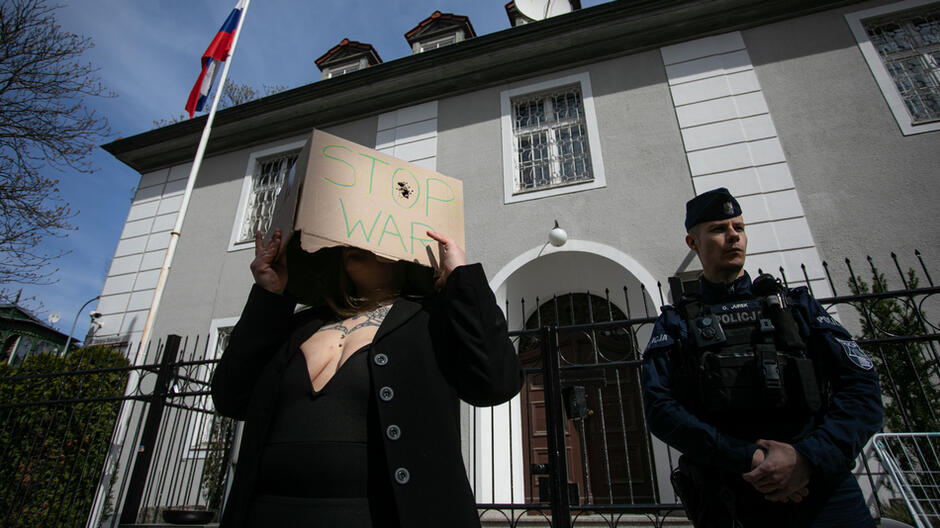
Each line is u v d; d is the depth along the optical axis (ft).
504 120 25.23
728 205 5.98
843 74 20.84
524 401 21.49
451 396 4.02
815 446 4.18
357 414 3.64
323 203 4.57
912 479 9.17
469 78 26.91
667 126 22.16
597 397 20.30
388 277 4.91
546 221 21.83
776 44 22.50
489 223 22.71
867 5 22.02
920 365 12.76
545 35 25.05
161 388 14.25
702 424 4.72
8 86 25.96
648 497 18.17
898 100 19.61
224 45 26.27
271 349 4.42
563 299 23.41
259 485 3.61
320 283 4.96
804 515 4.39
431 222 5.15
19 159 26.48
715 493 4.83
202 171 31.42
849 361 4.76
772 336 4.96
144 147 32.42
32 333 61.72
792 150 20.02
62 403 15.58
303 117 29.99
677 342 5.47
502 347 4.11
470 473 18.19
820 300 10.43
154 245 29.66
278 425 3.74
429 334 4.23
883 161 18.74
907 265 16.89
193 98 25.26
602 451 19.44
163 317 26.71
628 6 23.75
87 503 18.43
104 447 19.63
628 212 20.85
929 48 20.79
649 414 5.29
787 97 21.17
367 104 28.91
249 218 28.81
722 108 21.72
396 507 3.23
